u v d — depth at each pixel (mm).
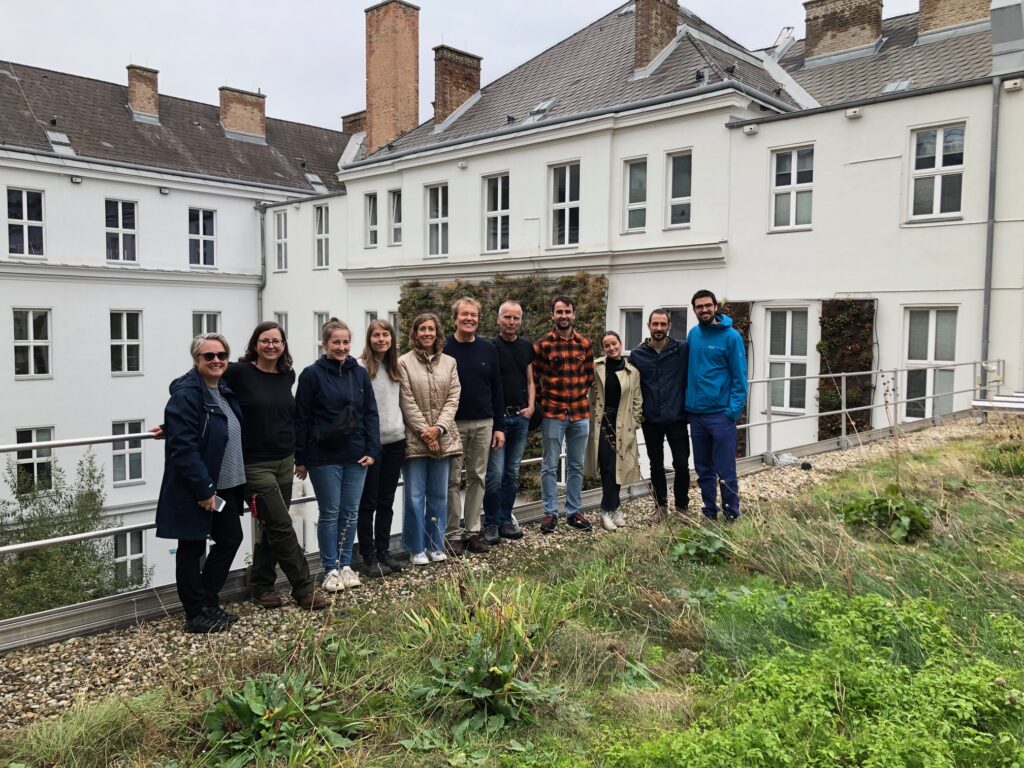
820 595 4391
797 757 2844
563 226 18109
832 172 13883
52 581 11969
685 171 16047
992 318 12305
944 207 12914
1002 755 2887
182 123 25703
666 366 6773
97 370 21406
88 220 21250
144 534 20859
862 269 13617
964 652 3754
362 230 22625
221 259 24594
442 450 5734
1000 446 8703
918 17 17375
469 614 4367
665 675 3891
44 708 3730
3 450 4254
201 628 4594
